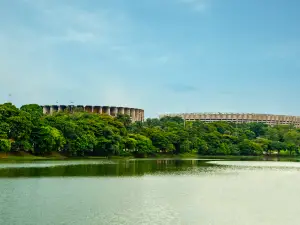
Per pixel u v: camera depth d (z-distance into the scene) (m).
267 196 54.81
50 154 141.00
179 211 42.62
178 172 90.75
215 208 44.91
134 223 36.75
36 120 134.62
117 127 181.88
